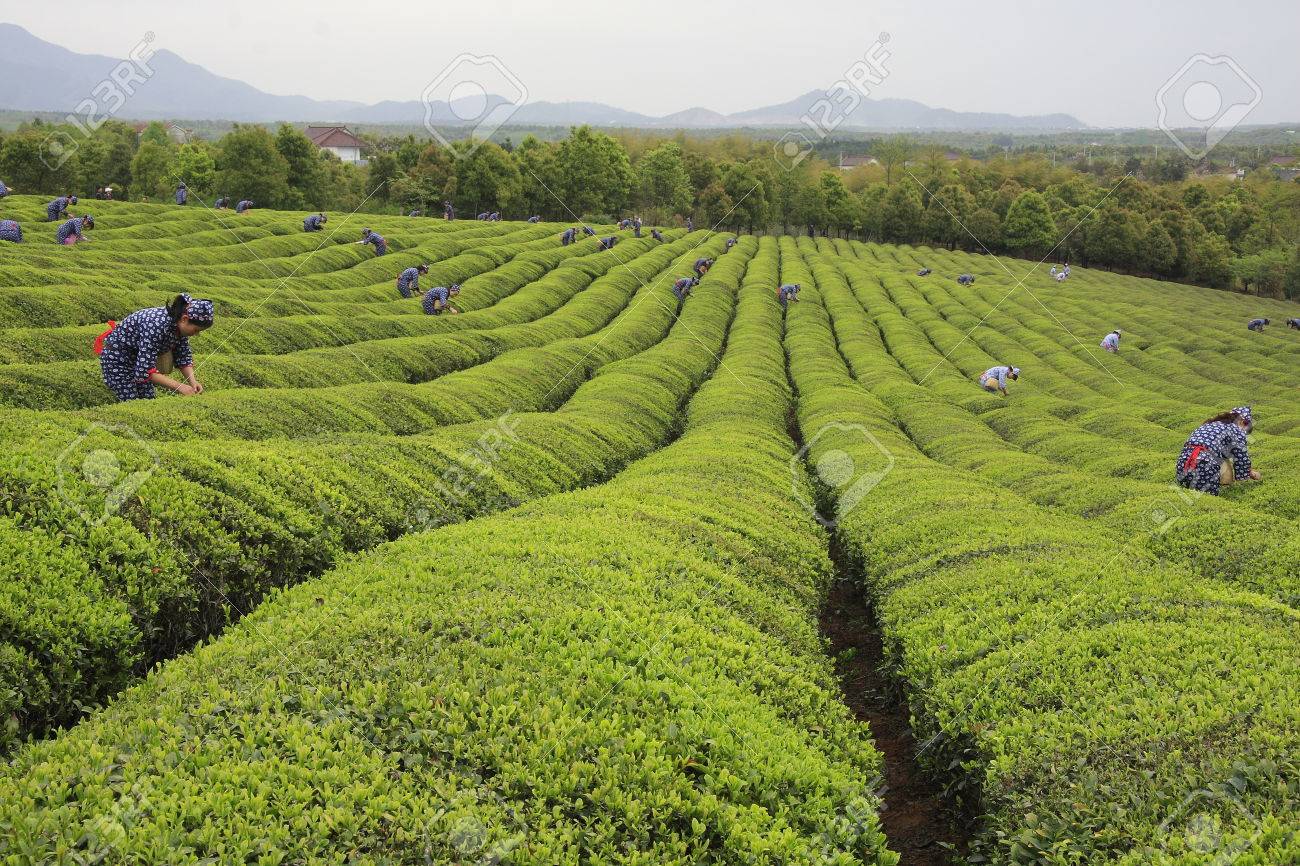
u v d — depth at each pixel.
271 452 12.23
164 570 8.52
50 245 40.38
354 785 5.24
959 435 27.89
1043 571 11.18
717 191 116.50
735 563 11.54
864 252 110.50
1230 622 8.87
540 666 7.04
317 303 36.19
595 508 13.42
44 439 9.66
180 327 12.89
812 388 36.88
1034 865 5.90
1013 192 123.00
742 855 5.48
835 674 11.14
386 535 12.09
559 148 109.31
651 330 46.34
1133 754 6.52
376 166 99.00
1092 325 67.69
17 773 5.24
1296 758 5.84
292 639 7.47
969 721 7.98
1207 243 107.56
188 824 4.80
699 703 7.02
